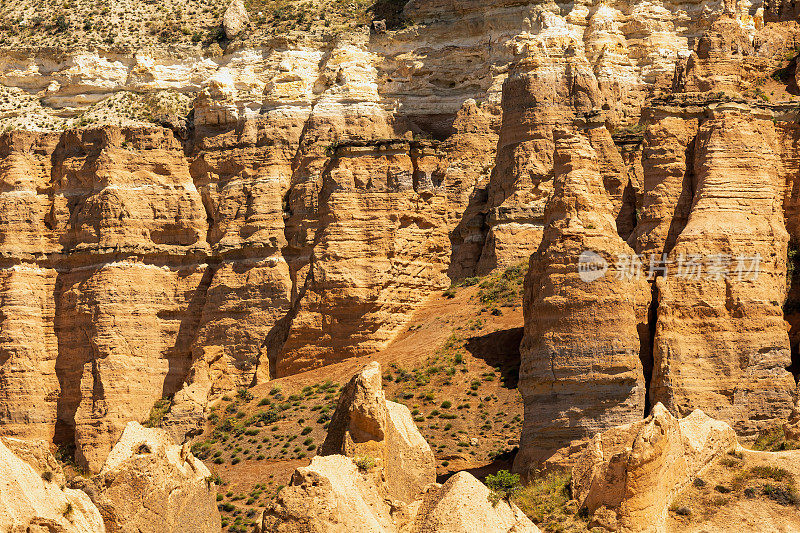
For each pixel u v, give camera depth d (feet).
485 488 238.68
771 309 332.80
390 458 264.72
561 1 562.25
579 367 314.14
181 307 558.56
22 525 225.56
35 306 564.71
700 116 360.28
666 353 325.21
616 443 262.88
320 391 452.35
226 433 439.63
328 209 492.54
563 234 321.73
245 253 556.10
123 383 541.75
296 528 233.55
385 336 477.36
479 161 543.39
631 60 542.98
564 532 245.65
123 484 254.27
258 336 537.24
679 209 352.49
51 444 549.54
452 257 517.55
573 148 331.36
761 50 436.35
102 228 563.48
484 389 407.44
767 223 344.90
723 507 254.47
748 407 323.57
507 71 559.79
